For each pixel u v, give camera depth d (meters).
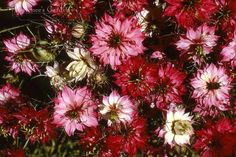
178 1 0.50
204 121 0.52
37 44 0.52
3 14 0.61
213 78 0.50
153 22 0.53
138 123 0.50
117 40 0.49
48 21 0.54
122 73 0.50
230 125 0.50
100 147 0.50
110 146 0.50
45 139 0.52
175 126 0.50
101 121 0.54
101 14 0.55
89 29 0.54
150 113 0.53
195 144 0.50
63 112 0.50
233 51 0.50
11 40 0.53
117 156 0.50
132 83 0.50
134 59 0.50
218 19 0.51
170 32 0.54
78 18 0.53
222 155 0.50
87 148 0.51
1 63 0.61
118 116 0.50
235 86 0.53
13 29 0.60
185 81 0.53
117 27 0.49
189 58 0.51
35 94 0.59
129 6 0.51
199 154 0.53
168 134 0.50
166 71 0.50
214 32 0.51
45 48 0.52
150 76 0.50
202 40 0.50
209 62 0.53
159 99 0.50
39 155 0.59
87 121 0.50
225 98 0.50
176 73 0.50
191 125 0.52
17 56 0.53
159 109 0.53
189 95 0.53
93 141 0.50
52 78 0.53
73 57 0.51
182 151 0.54
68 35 0.53
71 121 0.50
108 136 0.50
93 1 0.52
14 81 0.58
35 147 0.59
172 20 0.53
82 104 0.50
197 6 0.50
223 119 0.50
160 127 0.50
